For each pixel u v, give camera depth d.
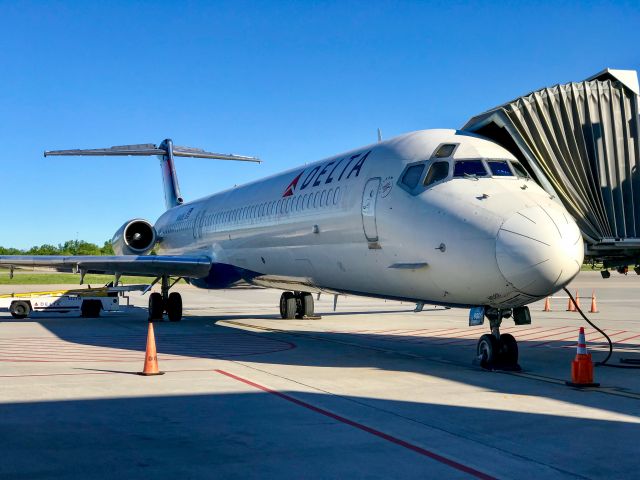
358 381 8.86
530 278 8.63
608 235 10.89
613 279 59.50
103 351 12.25
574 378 8.60
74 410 6.96
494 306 9.59
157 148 28.73
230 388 8.24
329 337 15.29
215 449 5.54
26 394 7.79
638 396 7.94
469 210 9.32
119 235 22.14
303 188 13.74
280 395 7.80
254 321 20.05
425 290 10.14
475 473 4.94
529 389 8.36
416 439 5.87
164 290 19.94
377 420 6.57
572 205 10.80
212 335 15.59
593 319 20.91
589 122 11.20
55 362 10.65
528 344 14.01
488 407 7.23
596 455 5.41
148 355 9.30
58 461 5.18
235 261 17.41
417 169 10.41
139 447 5.58
